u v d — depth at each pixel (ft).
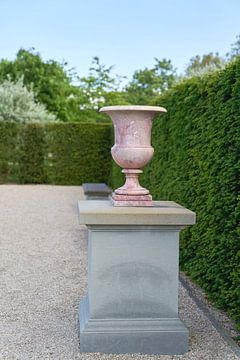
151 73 79.82
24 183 47.42
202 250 13.89
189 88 15.48
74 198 36.65
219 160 12.15
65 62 77.56
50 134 46.73
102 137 46.85
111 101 71.77
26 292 13.15
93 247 9.20
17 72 74.84
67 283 14.08
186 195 15.67
